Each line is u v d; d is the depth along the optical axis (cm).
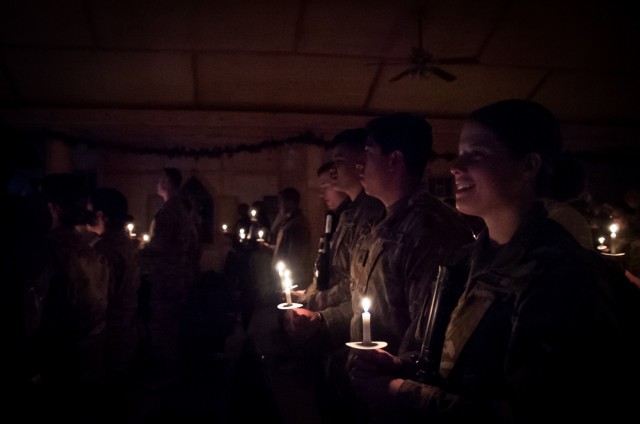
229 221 1141
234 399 149
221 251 1133
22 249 162
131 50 852
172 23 807
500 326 103
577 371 88
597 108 1061
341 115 1019
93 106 957
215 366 507
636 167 1167
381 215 220
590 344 88
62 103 945
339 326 207
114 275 313
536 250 101
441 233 161
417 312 157
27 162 169
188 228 493
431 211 168
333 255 258
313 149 1090
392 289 168
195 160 1141
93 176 1103
